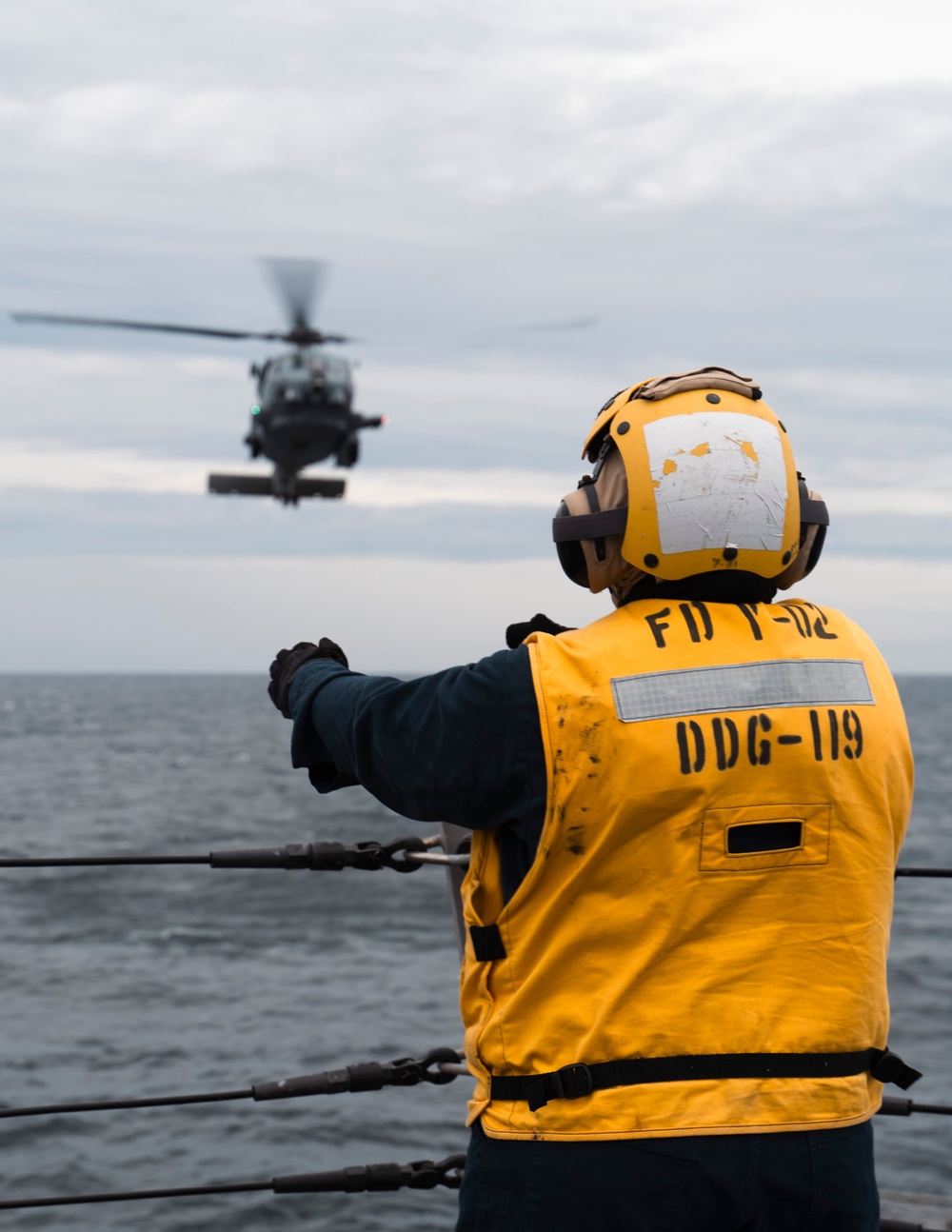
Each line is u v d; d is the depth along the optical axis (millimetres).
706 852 1626
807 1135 1604
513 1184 1633
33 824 51188
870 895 1697
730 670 1687
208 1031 20688
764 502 1756
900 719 1822
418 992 23688
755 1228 1597
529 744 1659
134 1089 17406
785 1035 1610
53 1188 13859
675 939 1621
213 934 30109
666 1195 1563
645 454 1762
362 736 1798
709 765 1633
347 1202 13383
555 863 1662
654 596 1796
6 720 147625
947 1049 18500
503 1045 1682
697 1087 1589
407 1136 15430
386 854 2490
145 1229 12734
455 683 1729
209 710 186750
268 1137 15328
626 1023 1611
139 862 2385
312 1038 20250
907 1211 2535
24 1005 22547
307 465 23234
